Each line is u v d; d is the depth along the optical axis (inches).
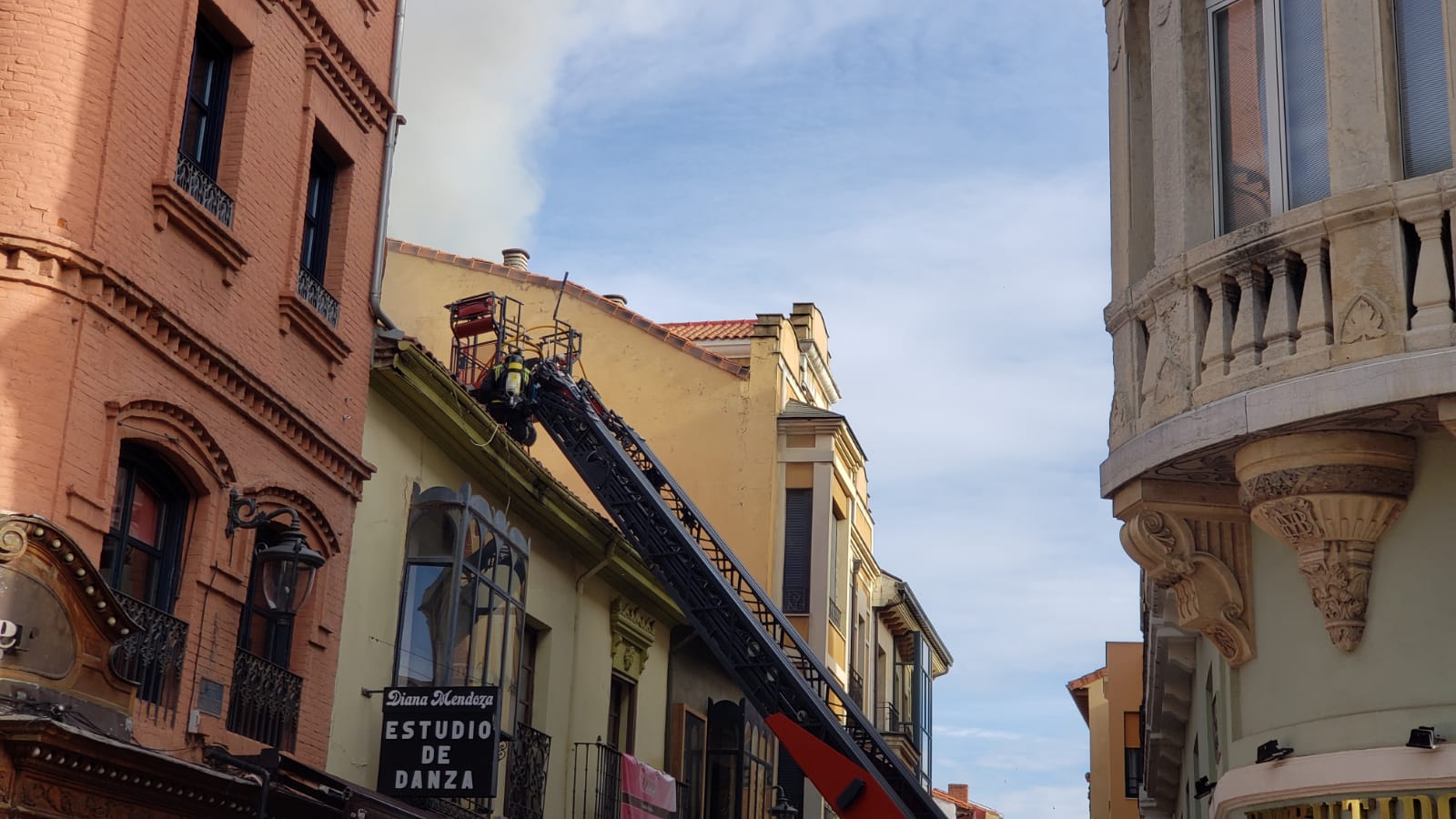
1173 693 700.0
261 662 538.0
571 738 879.7
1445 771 361.7
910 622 1653.5
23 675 403.5
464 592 689.0
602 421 860.0
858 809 722.2
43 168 431.8
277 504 556.7
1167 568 436.1
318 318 581.6
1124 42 486.6
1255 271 402.6
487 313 885.8
